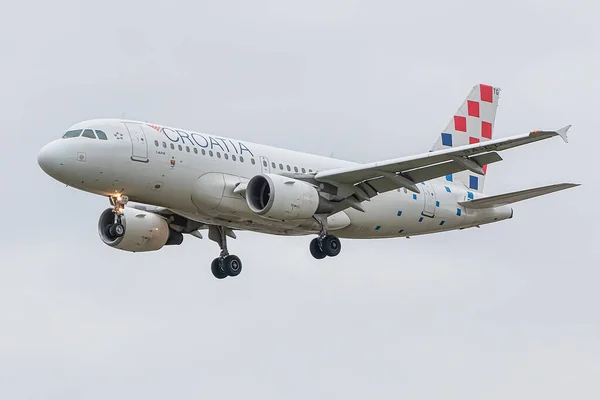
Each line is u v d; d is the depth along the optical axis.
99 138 103.38
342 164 122.81
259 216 110.31
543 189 118.12
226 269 121.88
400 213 122.69
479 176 133.50
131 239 116.44
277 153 116.00
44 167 102.69
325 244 117.62
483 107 139.00
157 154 105.44
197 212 110.50
